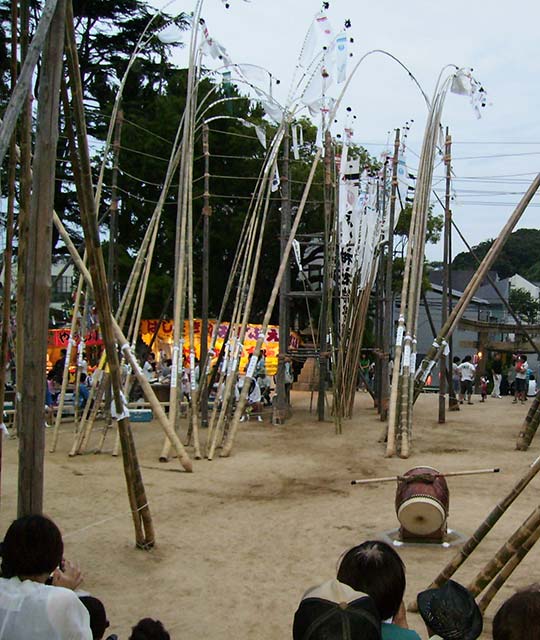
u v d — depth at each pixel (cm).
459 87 1170
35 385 446
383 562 270
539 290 4641
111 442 1201
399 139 1465
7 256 496
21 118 520
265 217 1253
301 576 553
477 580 426
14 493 827
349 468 974
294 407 1792
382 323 1748
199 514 739
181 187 1134
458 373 1878
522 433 1105
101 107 2233
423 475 629
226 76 1170
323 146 1370
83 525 693
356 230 1565
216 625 464
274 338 2228
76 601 269
